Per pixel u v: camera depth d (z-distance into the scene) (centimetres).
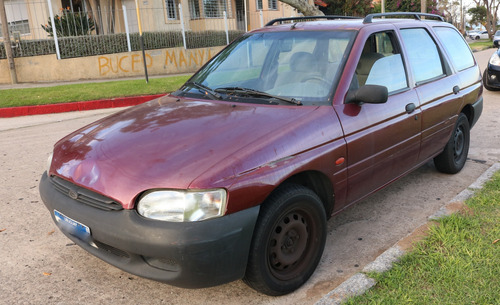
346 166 317
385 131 350
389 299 271
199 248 239
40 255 348
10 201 454
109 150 279
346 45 349
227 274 253
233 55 395
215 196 243
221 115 307
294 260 291
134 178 252
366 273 298
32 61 1490
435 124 428
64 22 1614
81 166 276
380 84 362
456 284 284
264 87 346
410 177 509
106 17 1914
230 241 246
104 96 1098
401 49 399
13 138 736
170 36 1731
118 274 321
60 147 315
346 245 360
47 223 404
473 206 394
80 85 1280
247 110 312
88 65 1559
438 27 488
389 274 296
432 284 286
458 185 480
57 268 329
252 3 2670
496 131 687
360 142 324
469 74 509
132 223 245
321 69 340
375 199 450
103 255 271
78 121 880
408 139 384
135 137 289
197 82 384
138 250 245
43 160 597
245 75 368
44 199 303
